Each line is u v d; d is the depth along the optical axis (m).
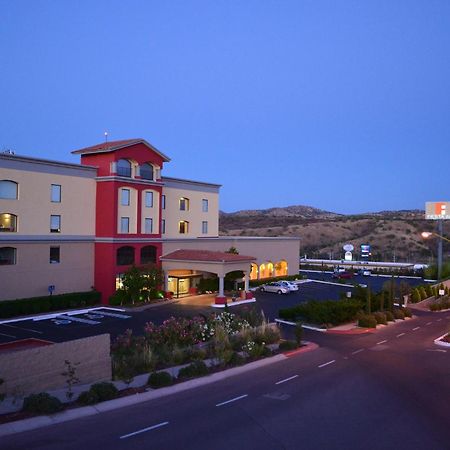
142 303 43.12
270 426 14.45
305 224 147.38
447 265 77.50
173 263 46.97
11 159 37.59
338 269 81.06
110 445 12.70
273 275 62.88
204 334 27.38
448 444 13.19
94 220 43.78
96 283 43.50
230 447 12.73
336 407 16.47
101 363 19.05
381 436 13.73
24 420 14.32
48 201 40.16
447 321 42.31
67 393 16.38
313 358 25.20
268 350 25.16
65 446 12.56
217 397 17.55
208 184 57.97
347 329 35.78
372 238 130.38
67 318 36.94
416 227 134.75
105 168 43.69
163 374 18.86
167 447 12.65
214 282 50.94
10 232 37.72
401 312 42.81
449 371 22.66
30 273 38.72
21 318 35.97
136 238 45.00
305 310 37.75
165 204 52.38
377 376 21.30
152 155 47.12
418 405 16.91
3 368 16.06
